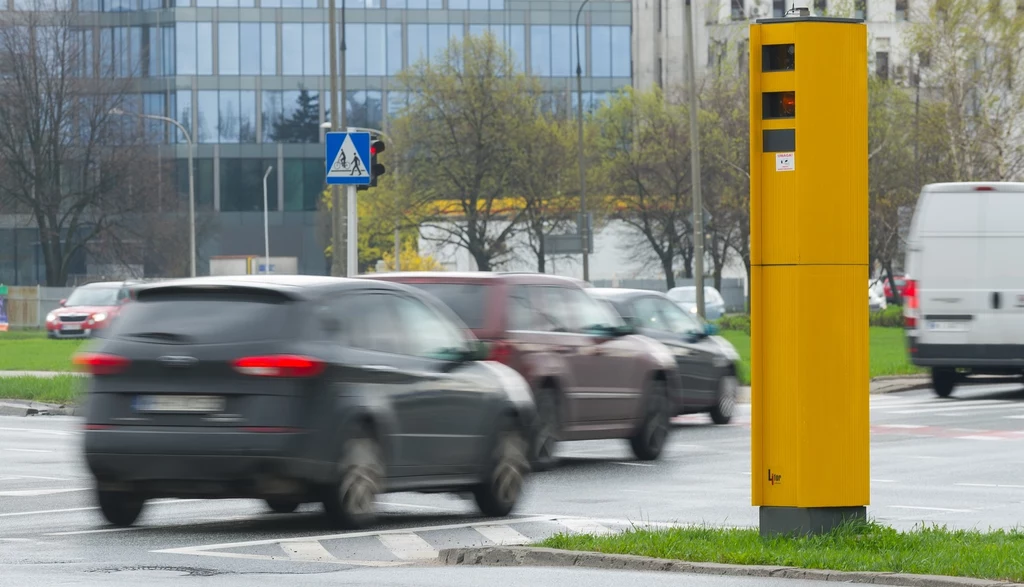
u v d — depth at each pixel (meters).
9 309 167.38
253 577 19.34
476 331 33.62
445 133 146.88
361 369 24.83
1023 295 56.69
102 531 24.84
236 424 23.75
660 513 27.77
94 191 172.00
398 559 21.62
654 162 161.00
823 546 19.84
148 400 24.20
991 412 53.25
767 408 20.39
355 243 53.03
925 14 113.44
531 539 24.16
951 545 20.27
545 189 148.38
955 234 57.22
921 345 57.53
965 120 110.62
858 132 20.22
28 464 36.94
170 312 24.67
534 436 28.89
